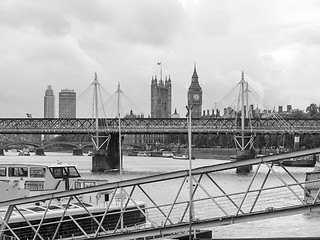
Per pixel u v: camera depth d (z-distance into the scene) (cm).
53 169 6725
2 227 4988
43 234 5550
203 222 4634
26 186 6788
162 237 5741
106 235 4822
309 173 10238
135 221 6359
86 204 6216
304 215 9275
